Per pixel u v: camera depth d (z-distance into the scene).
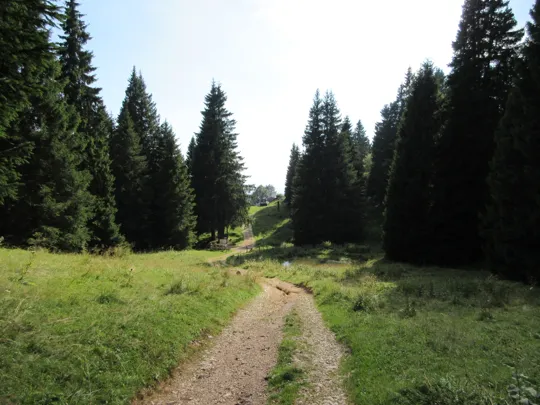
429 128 29.95
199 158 55.41
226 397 6.13
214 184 54.03
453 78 29.09
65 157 25.22
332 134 52.19
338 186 50.44
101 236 34.16
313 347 8.72
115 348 6.62
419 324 8.91
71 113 27.91
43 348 5.84
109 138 45.19
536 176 17.47
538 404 4.20
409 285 15.46
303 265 28.52
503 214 19.31
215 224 54.66
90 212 29.47
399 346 7.40
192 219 48.50
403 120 32.06
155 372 6.52
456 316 9.84
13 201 22.56
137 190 43.12
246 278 18.83
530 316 9.23
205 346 8.58
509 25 27.48
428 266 27.28
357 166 65.56
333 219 50.00
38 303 7.70
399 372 6.14
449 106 29.61
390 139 57.47
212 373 7.21
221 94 56.09
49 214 24.45
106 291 9.83
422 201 29.28
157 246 44.72
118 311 8.41
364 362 6.96
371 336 8.43
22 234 23.25
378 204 59.94
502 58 27.67
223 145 55.28
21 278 8.91
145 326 7.91
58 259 13.94
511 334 7.65
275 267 28.95
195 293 12.31
